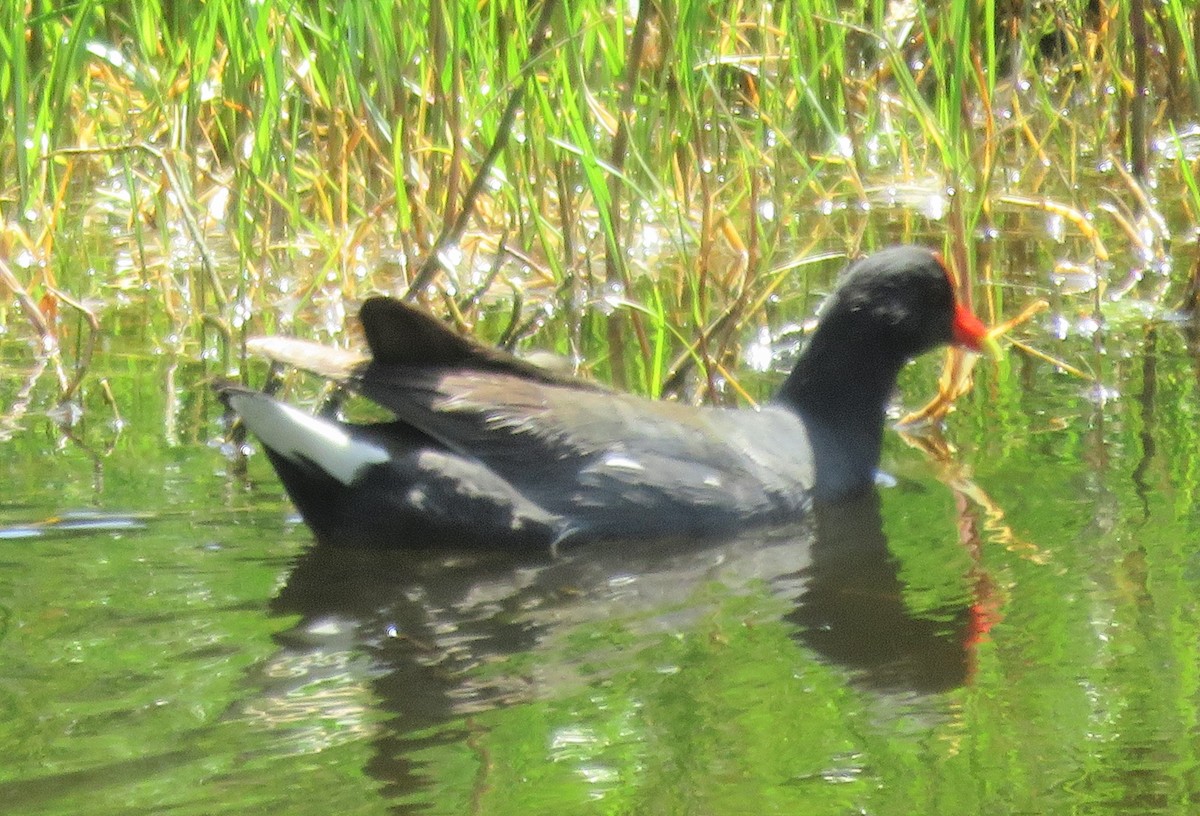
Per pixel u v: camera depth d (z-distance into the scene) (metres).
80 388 12.35
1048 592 8.51
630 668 7.61
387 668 7.55
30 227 14.70
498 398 9.76
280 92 12.95
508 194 14.01
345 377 9.66
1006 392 12.30
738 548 9.52
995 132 15.91
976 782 6.48
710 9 14.63
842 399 10.71
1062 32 19.83
